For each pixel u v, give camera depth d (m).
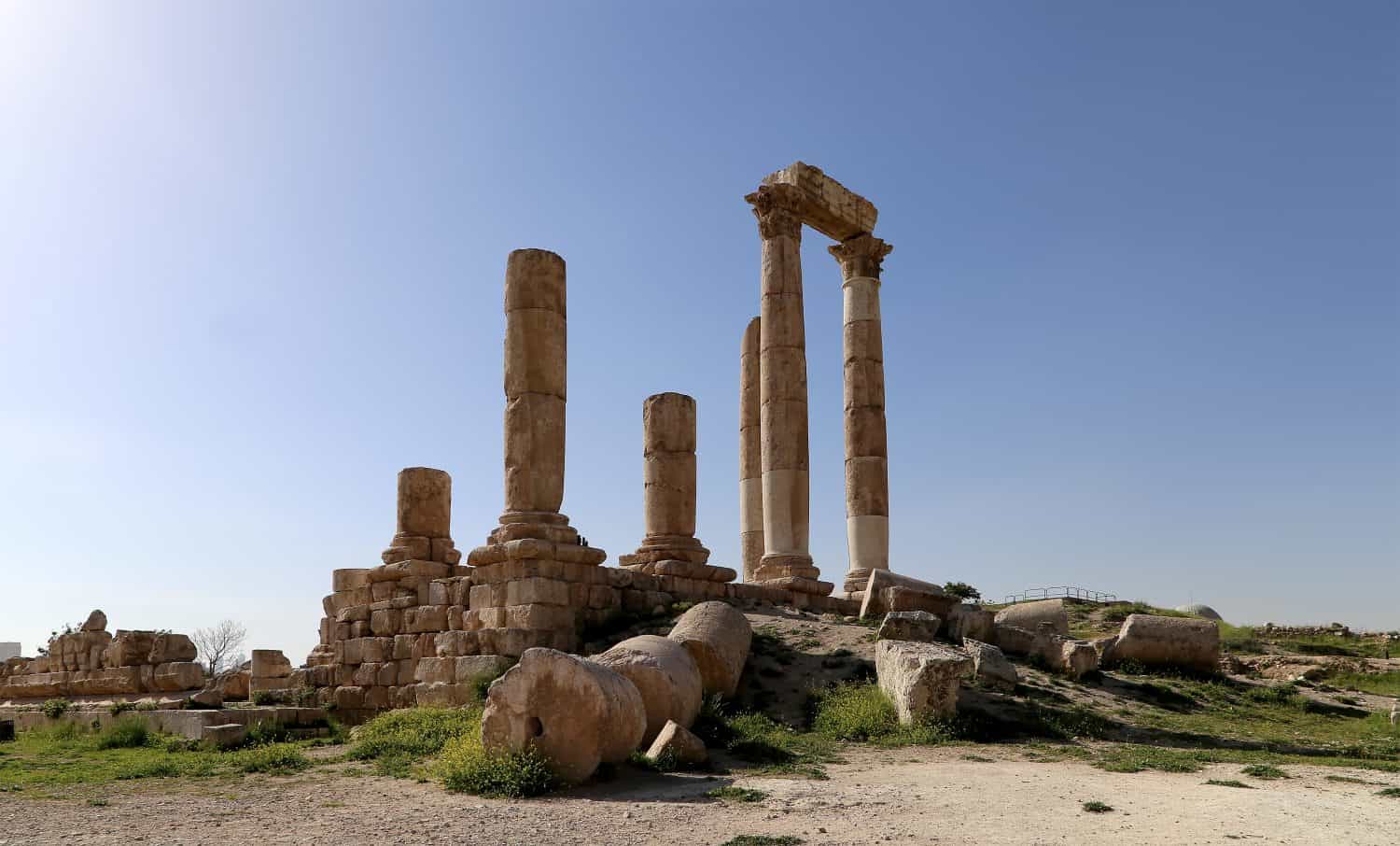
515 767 11.41
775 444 28.78
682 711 14.52
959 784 11.52
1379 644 36.56
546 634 19.95
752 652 19.58
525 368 21.48
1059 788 11.26
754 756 13.55
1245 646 35.72
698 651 16.67
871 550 29.92
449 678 20.03
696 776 12.30
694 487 25.77
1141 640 22.56
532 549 20.25
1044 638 21.28
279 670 27.62
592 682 11.66
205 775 13.77
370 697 22.14
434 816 9.96
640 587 22.84
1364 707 20.84
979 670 17.97
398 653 22.02
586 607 21.14
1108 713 17.22
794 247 30.03
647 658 14.45
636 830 9.12
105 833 9.48
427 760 14.09
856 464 30.66
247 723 19.03
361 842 8.80
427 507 25.55
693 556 25.08
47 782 13.40
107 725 21.08
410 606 22.50
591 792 11.24
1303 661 29.45
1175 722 17.09
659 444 25.53
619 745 12.09
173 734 19.02
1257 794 10.88
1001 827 9.17
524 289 21.72
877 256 32.59
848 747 14.64
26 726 25.66
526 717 11.70
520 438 21.28
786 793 10.94
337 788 12.23
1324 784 11.67
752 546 33.75
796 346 29.33
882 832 8.98
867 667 18.59
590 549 21.25
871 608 23.95
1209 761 13.60
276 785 12.70
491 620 20.56
